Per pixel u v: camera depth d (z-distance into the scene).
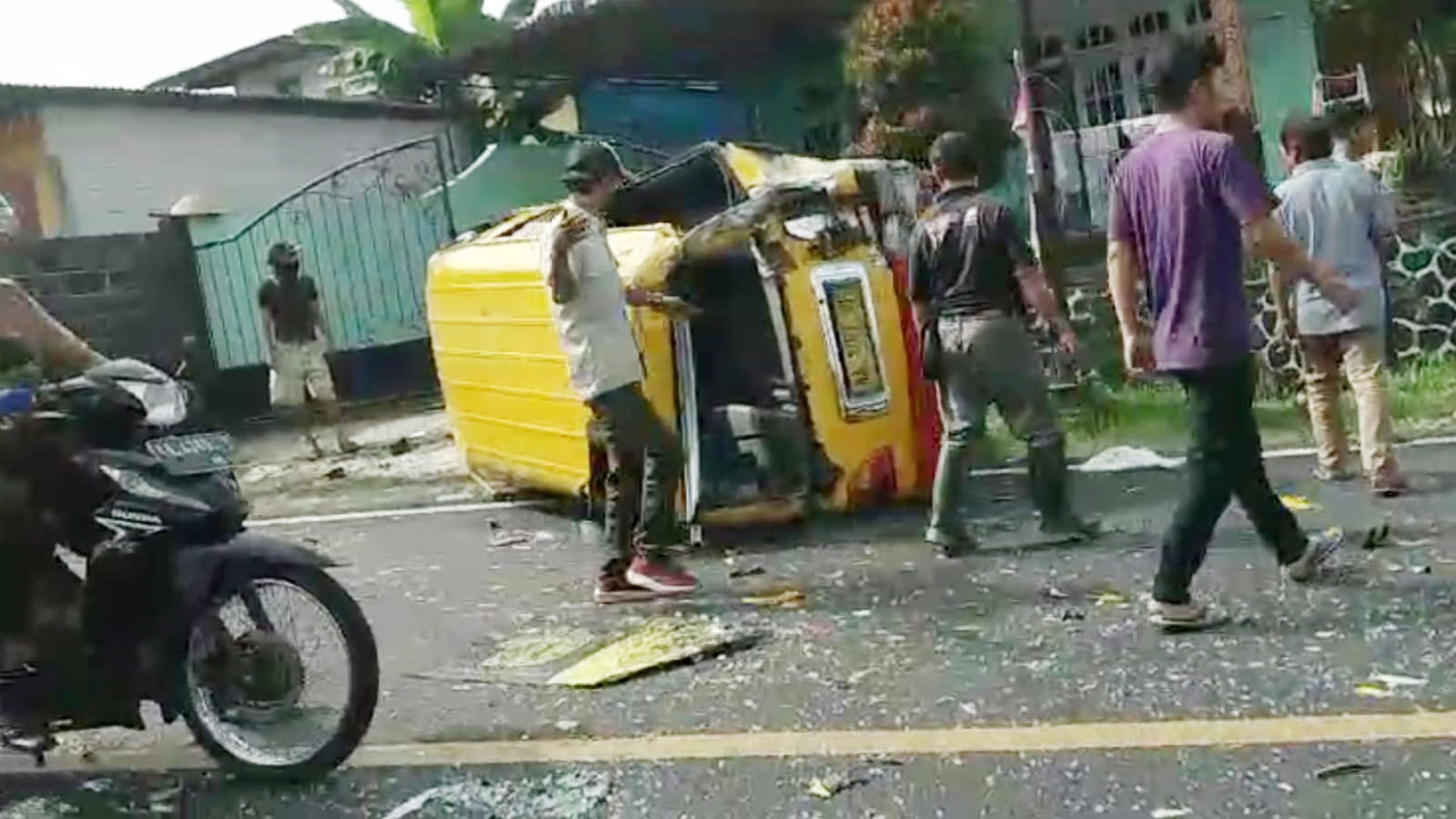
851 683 5.20
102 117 17.45
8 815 4.78
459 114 19.48
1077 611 5.78
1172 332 5.31
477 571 7.70
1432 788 3.91
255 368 16.89
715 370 7.84
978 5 14.04
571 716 5.18
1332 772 4.05
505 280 8.52
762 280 7.72
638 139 18.69
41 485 4.65
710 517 7.57
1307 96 13.88
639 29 16.86
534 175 18.50
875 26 13.98
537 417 8.49
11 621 4.71
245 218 17.02
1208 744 4.32
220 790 4.82
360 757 4.98
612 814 4.29
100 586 4.65
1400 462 7.81
